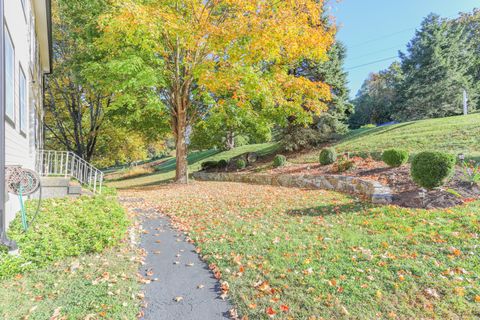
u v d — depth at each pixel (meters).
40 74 14.18
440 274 3.54
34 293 3.38
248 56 11.27
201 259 4.55
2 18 3.98
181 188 13.29
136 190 13.34
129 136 20.86
